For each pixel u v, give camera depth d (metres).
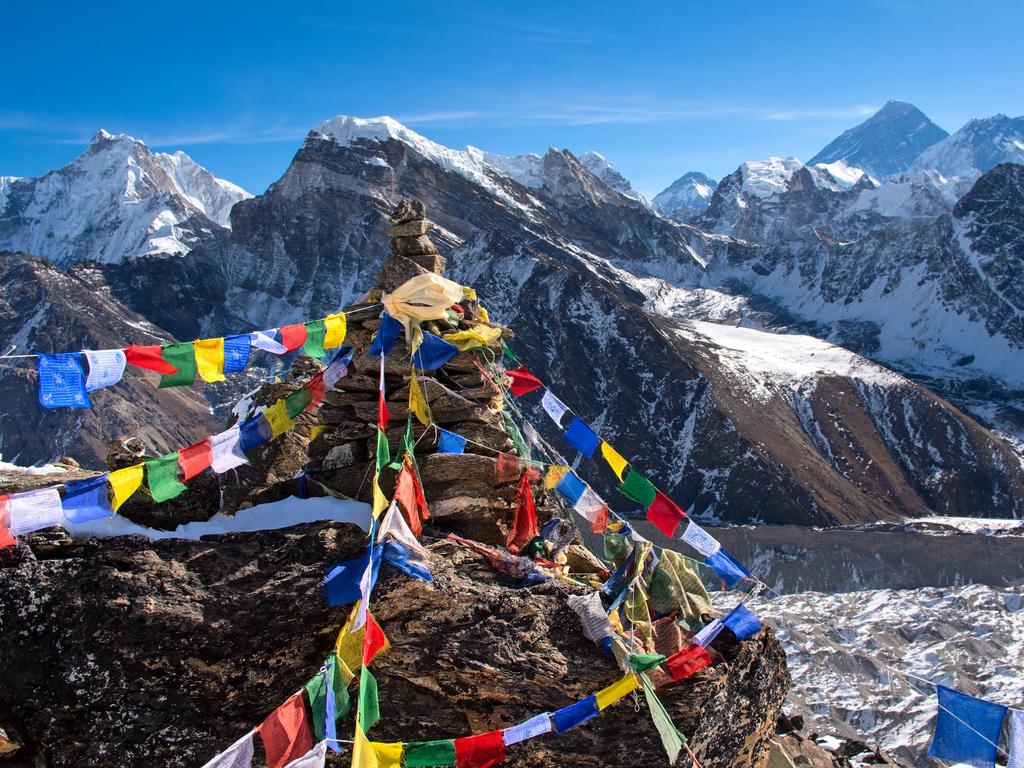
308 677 12.50
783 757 15.26
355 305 15.24
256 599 12.42
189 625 12.12
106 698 11.95
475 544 13.75
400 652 12.45
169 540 12.78
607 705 11.93
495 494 14.73
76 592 12.07
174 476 12.17
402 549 12.61
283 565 12.81
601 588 13.20
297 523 13.55
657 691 12.44
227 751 10.02
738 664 13.04
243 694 12.27
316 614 12.51
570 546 15.72
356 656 11.27
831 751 20.84
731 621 12.93
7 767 11.83
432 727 12.42
